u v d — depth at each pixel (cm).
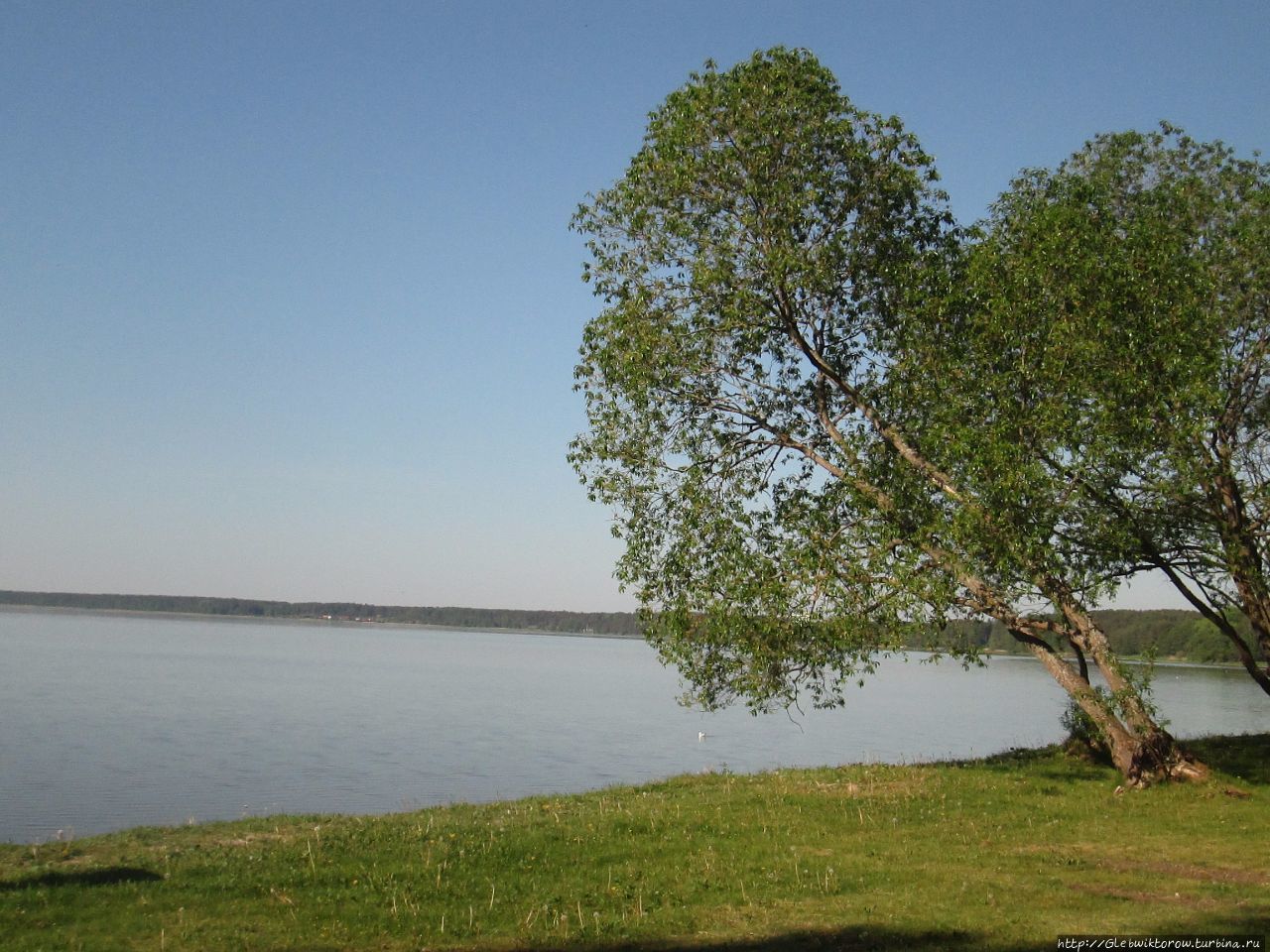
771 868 1214
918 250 1903
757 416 1931
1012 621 1791
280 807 2345
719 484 1919
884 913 1029
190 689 5791
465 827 1430
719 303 1853
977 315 1716
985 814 1534
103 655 8806
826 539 1764
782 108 1802
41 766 2848
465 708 5322
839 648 1698
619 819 1473
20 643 10375
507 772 3030
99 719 4094
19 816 2177
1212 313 1867
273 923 953
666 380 1850
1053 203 1911
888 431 1820
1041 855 1288
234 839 1377
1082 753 2045
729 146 1816
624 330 1838
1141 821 1486
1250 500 1838
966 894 1100
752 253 1831
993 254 1742
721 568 1770
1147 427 1608
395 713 4894
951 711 5594
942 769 1981
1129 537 1705
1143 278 1694
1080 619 1786
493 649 16162
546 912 1024
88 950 857
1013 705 6188
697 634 1842
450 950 908
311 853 1229
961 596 1742
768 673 1797
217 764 3019
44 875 1091
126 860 1204
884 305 1902
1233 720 4478
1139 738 1764
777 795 1695
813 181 1831
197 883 1077
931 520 1672
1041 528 1595
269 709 4853
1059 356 1633
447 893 1080
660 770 3116
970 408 1678
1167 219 1997
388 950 898
